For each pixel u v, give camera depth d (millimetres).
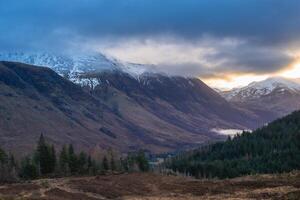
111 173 156500
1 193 97688
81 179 124125
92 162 178875
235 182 112000
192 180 126188
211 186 107500
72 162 170000
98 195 99938
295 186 87938
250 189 96938
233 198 75812
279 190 82375
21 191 100750
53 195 93125
